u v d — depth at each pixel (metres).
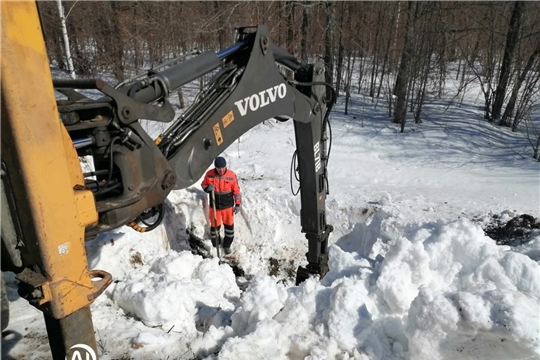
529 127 14.44
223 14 13.91
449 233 3.74
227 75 3.60
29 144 1.83
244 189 8.26
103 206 2.46
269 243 7.68
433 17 14.74
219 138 3.38
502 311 2.55
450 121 15.08
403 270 3.46
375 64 19.78
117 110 2.43
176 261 4.69
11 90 1.74
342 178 9.71
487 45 17.53
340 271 4.22
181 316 3.80
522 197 8.16
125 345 3.42
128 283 4.03
